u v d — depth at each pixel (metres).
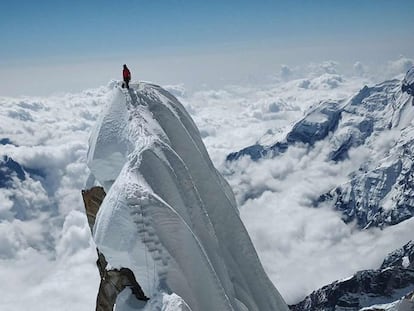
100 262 27.97
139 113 27.95
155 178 23.58
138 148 24.88
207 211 28.16
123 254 21.03
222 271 25.31
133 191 21.36
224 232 28.33
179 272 20.84
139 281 21.00
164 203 21.58
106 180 28.28
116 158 27.62
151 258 20.61
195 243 21.67
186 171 25.48
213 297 21.28
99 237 21.56
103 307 23.41
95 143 28.38
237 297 26.73
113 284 22.55
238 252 28.16
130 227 20.88
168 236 21.08
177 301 19.34
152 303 20.16
